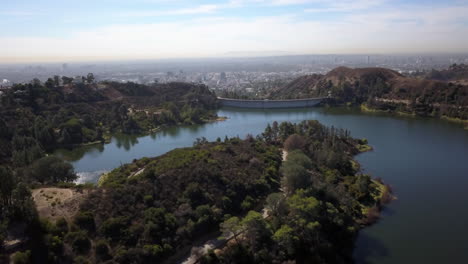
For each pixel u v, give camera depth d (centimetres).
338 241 9431
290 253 8506
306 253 8725
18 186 8400
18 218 8131
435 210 11656
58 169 12325
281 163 14612
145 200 9662
